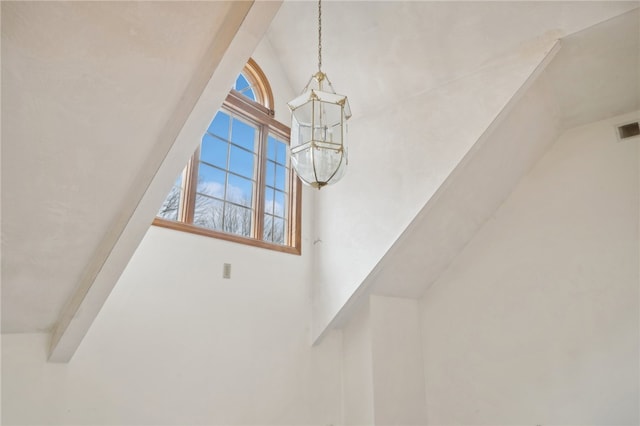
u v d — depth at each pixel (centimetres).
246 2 175
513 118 371
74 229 212
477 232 483
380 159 412
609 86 385
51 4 144
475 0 318
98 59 164
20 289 218
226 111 393
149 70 178
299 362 402
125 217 219
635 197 408
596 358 395
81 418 254
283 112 444
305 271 432
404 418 434
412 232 391
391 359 440
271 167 429
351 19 374
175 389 301
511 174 443
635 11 295
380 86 409
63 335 239
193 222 343
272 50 447
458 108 365
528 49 335
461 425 446
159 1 160
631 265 397
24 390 235
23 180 181
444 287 490
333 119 262
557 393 406
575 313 413
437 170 367
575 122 445
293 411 384
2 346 231
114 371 272
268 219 414
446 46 355
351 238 417
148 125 196
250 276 373
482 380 445
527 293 441
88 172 195
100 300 239
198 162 358
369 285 418
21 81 156
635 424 369
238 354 348
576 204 436
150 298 298
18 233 197
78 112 175
